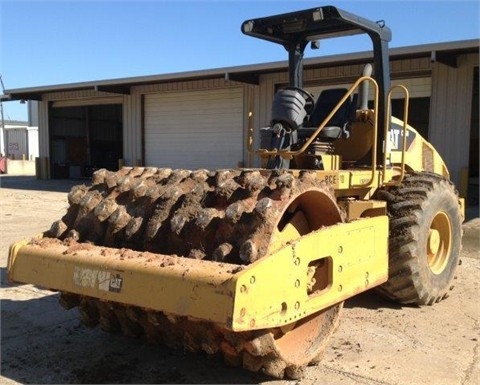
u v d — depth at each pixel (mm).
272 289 2926
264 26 5062
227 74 15961
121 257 3211
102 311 3947
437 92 13312
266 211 3117
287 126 4836
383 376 3695
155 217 3510
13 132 43188
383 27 4996
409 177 5266
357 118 5020
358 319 4859
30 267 3496
